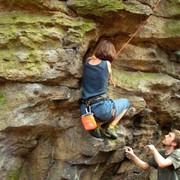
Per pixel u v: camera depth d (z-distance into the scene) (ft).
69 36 12.44
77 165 14.33
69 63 12.47
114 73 15.11
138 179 18.83
